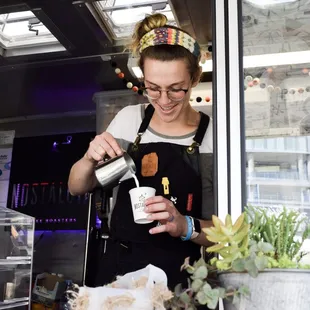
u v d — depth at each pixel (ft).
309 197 4.83
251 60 5.11
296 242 3.58
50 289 12.71
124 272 5.39
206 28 10.02
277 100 5.10
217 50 4.99
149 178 5.76
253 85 5.09
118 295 3.40
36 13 9.94
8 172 15.05
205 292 3.07
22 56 11.93
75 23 10.30
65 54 11.74
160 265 5.31
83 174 5.83
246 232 3.14
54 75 12.88
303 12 5.33
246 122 4.99
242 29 5.08
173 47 5.66
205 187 5.87
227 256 3.14
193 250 5.44
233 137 4.79
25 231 8.46
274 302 3.05
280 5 5.29
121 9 9.95
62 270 13.78
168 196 5.68
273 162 4.92
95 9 9.92
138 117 6.29
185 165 5.81
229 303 3.28
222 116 4.84
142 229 5.47
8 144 15.20
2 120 15.38
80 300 3.46
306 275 3.06
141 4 9.81
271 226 3.49
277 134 5.00
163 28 5.73
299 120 5.08
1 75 12.98
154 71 5.60
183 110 6.06
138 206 4.96
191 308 3.26
